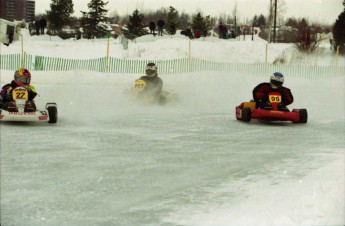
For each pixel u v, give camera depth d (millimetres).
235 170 7762
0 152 8781
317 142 10555
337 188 6191
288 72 32250
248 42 46469
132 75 28141
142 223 5348
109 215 5602
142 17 58125
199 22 61250
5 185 6715
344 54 41281
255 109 13398
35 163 8008
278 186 6629
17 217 5500
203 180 7125
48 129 11430
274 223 5117
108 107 15984
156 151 9219
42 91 20109
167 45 43781
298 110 13602
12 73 26562
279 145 10102
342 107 18125
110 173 7469
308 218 5180
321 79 28672
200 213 5625
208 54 42562
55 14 59344
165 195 6363
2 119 11609
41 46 44438
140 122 12984
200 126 12633
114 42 48750
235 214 5516
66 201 6082
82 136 10609
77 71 28422
